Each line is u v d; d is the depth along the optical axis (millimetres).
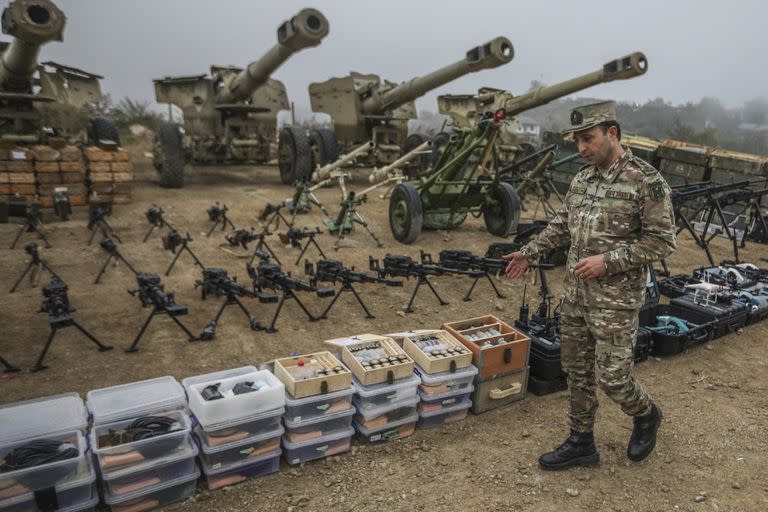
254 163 13219
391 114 13625
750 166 10297
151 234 8055
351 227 8391
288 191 12062
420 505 2799
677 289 6141
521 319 4445
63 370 4039
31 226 7051
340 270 5273
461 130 8156
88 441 2688
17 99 8602
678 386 4258
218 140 12625
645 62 7449
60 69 10461
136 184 11844
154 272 6449
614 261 2508
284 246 7816
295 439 3064
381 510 2758
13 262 6418
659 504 2838
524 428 3568
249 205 10406
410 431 3461
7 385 3777
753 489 2988
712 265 7418
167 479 2727
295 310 5566
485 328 4051
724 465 3213
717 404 3979
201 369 4188
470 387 3609
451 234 9023
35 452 2449
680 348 4781
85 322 4926
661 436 3498
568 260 2932
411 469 3115
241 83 11266
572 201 2875
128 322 4988
